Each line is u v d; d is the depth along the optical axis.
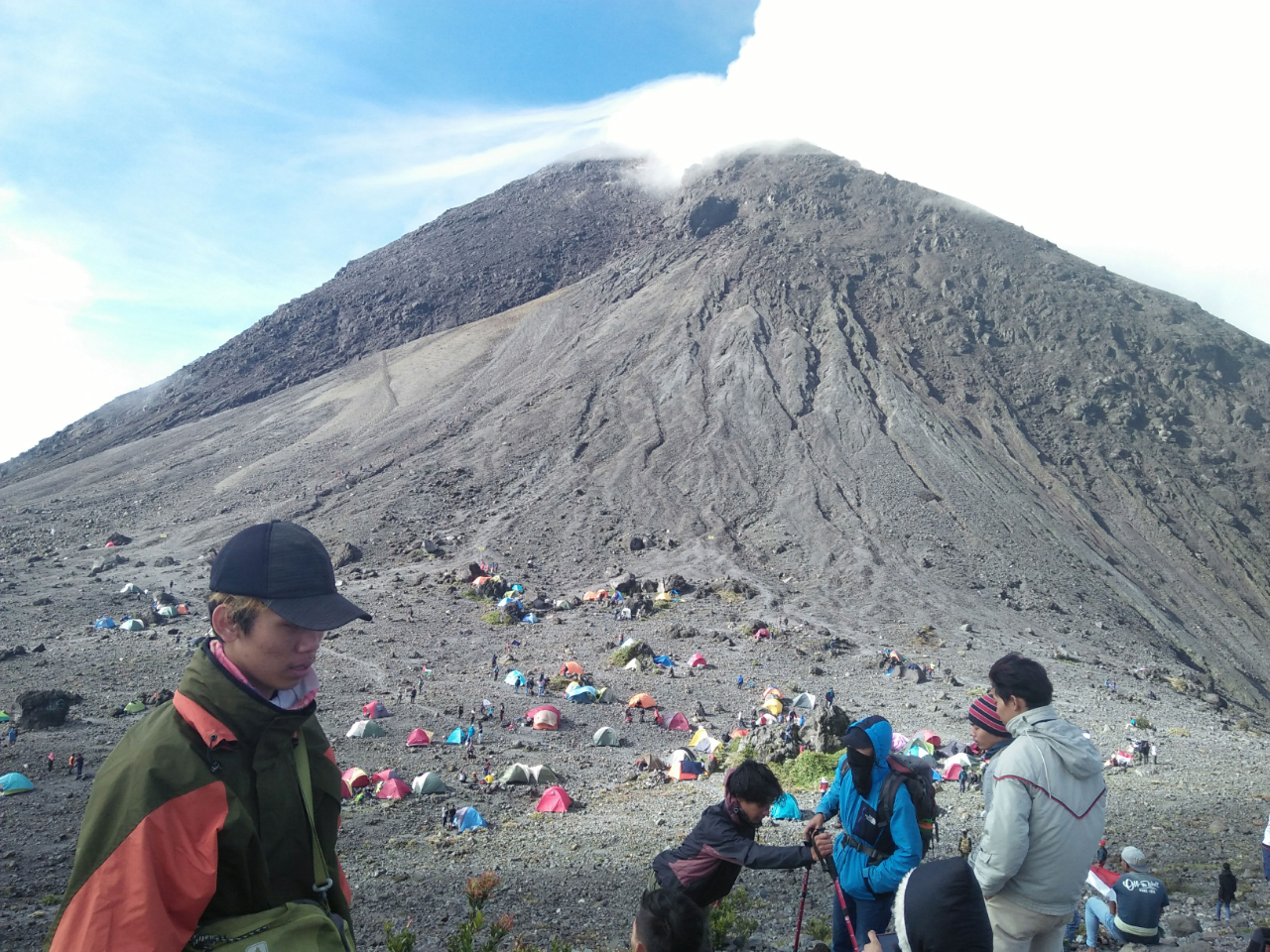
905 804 6.04
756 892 17.31
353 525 120.38
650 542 116.38
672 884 6.39
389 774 39.00
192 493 144.75
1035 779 5.26
